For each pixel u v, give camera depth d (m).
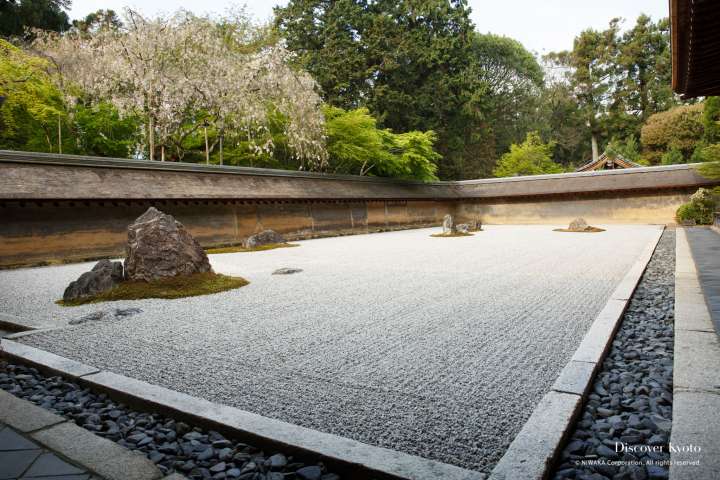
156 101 16.89
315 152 22.16
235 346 4.19
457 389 3.06
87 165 14.00
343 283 7.55
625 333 4.24
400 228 26.03
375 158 26.33
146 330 4.83
